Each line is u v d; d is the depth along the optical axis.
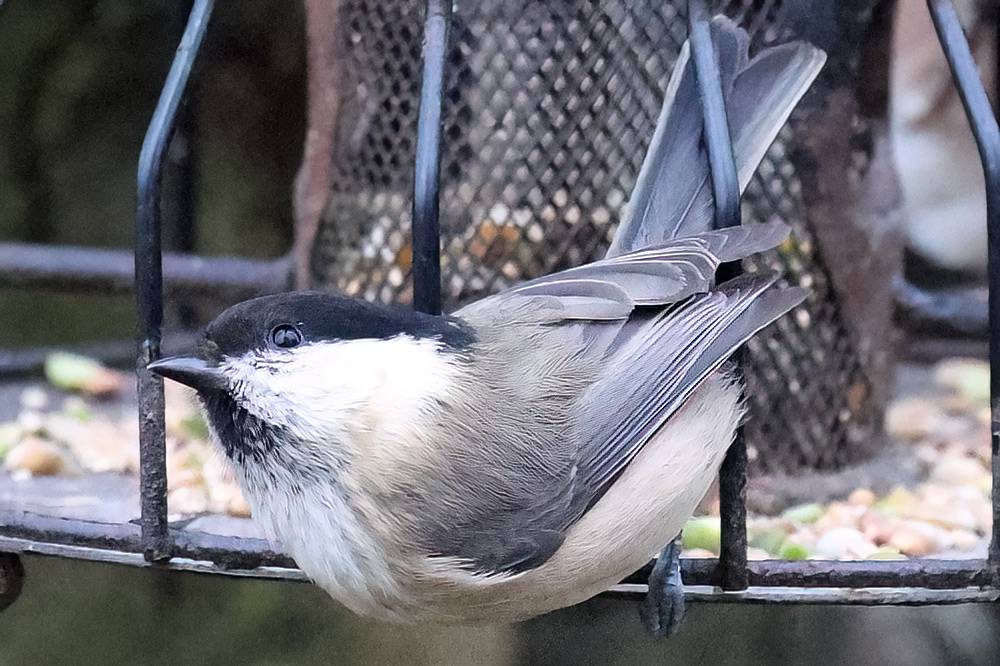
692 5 1.38
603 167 1.40
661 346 1.37
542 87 1.40
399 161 1.41
